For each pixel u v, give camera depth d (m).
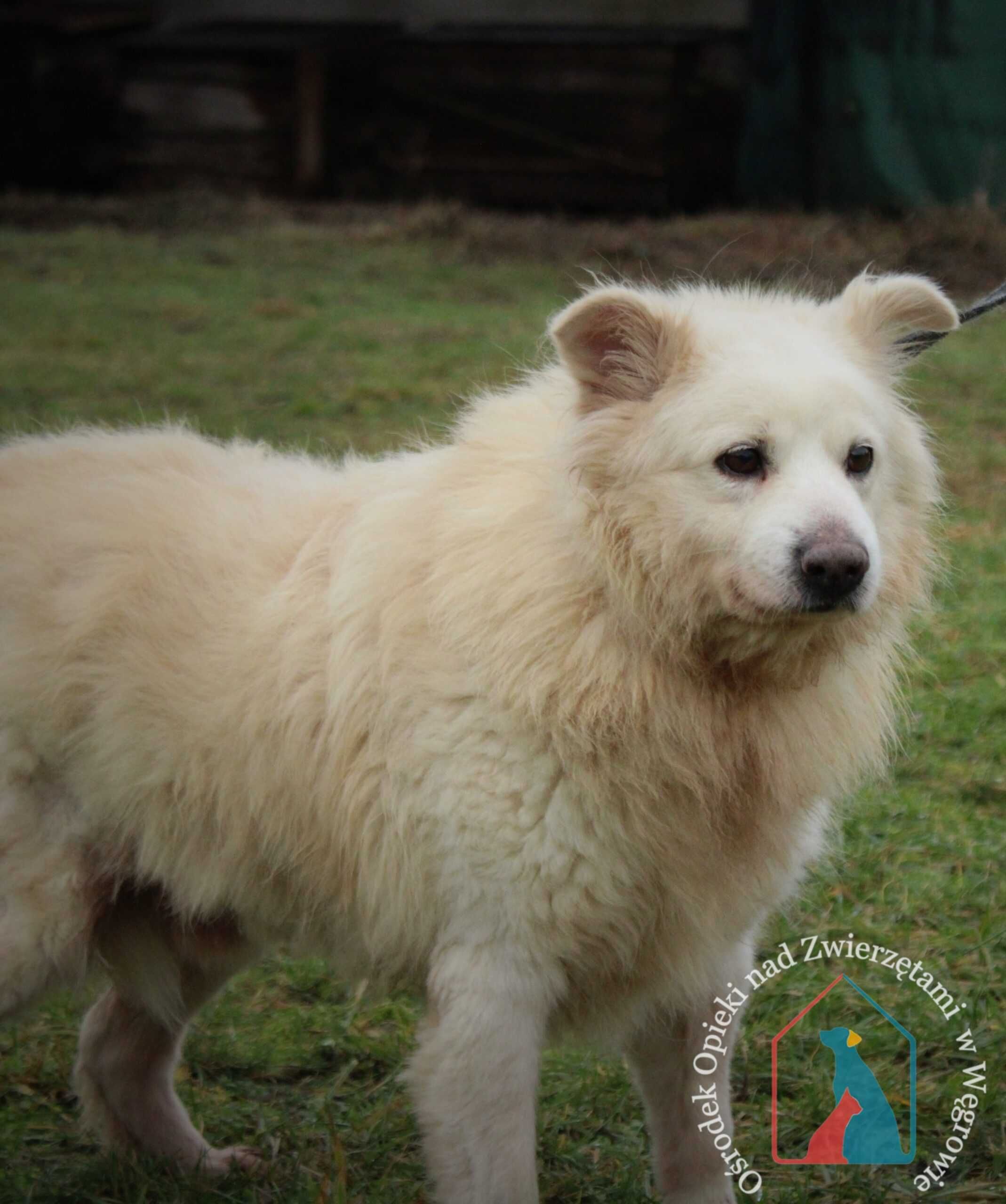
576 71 25.47
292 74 26.39
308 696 4.58
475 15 26.66
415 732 4.36
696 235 21.56
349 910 4.73
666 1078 4.82
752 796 4.52
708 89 25.17
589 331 4.38
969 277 18.92
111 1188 5.05
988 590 9.79
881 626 4.58
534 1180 4.34
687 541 4.28
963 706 8.22
